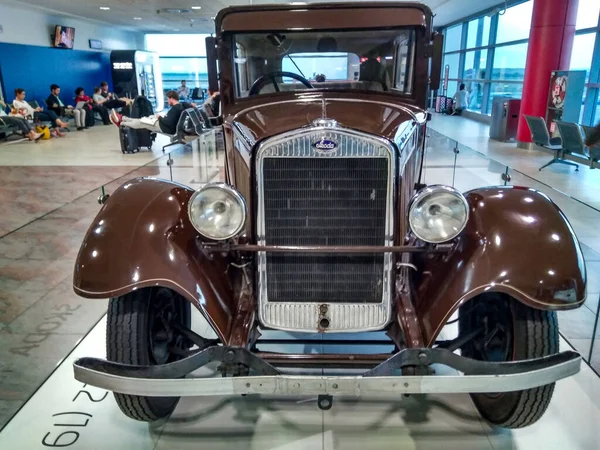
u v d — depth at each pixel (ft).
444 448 6.63
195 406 7.55
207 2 41.60
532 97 29.43
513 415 6.33
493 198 6.54
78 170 25.46
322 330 6.54
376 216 6.13
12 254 13.56
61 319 10.18
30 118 38.99
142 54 59.36
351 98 8.52
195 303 5.92
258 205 6.17
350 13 8.23
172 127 29.53
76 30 56.29
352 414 7.31
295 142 5.96
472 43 53.11
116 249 6.01
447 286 6.02
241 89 9.01
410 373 5.61
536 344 5.90
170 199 6.73
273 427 7.07
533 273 5.67
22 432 7.01
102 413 7.43
